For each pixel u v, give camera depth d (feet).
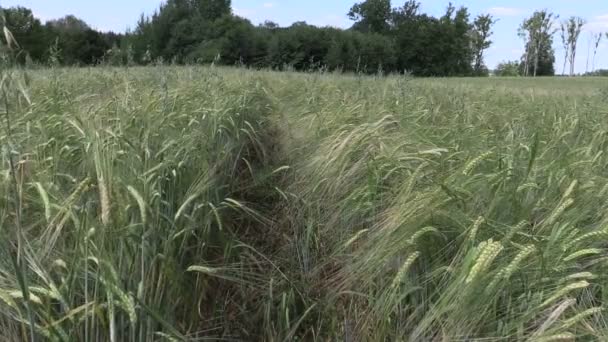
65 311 6.64
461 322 7.34
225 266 9.87
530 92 43.34
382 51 161.99
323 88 32.09
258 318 9.35
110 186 7.56
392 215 9.81
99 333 6.95
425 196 9.20
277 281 10.11
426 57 259.19
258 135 18.71
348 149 13.14
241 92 23.72
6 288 6.93
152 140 11.42
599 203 11.03
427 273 8.52
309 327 9.25
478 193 10.26
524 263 8.39
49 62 29.50
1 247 7.37
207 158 12.55
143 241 7.38
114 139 9.43
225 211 12.01
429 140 14.24
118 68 39.42
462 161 12.07
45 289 6.31
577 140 16.29
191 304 8.59
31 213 8.70
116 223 7.60
